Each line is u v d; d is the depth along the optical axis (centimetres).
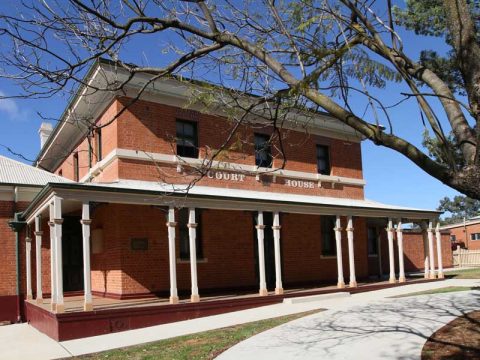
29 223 1650
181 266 1639
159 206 1407
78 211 1705
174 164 1639
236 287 1767
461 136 409
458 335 945
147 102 1622
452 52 839
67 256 1758
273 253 1903
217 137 1755
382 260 2664
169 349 998
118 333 1222
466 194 399
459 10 417
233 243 1788
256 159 1867
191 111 1706
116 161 1548
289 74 536
